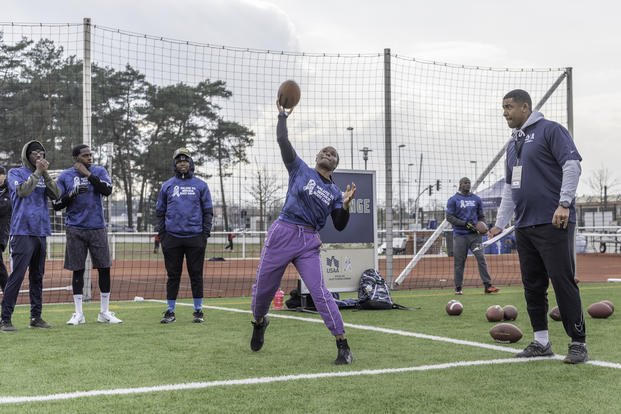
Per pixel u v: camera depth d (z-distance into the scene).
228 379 4.75
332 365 5.28
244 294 12.92
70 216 7.88
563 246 5.46
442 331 7.14
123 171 37.38
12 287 7.30
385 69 12.48
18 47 33.44
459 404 4.06
